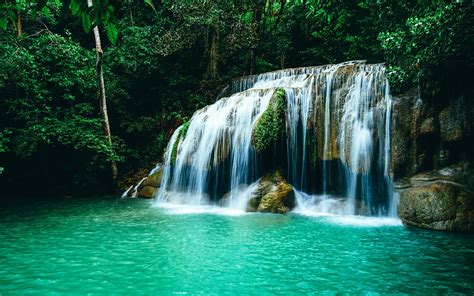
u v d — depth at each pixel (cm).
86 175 1414
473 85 805
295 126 1018
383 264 514
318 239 648
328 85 998
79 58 1402
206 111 1200
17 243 632
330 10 726
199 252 573
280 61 1809
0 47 1173
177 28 1584
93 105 1505
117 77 1538
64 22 1642
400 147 855
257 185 966
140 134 1548
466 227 692
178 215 890
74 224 791
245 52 1702
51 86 1393
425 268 497
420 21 734
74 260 538
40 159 1470
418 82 852
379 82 917
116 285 444
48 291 427
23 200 1202
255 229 732
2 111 1316
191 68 1712
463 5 648
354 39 1469
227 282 452
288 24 1702
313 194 1002
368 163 902
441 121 833
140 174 1399
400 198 805
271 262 527
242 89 1451
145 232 710
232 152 1053
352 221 812
